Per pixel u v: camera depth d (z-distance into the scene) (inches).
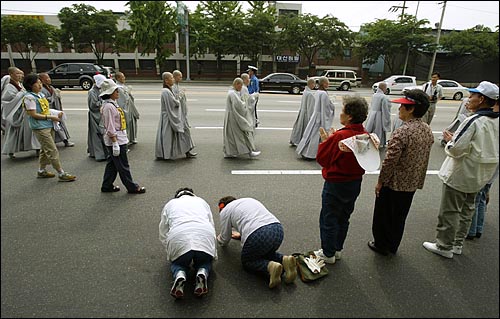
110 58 1184.8
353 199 107.3
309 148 232.2
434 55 999.0
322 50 1148.5
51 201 160.7
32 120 173.5
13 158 230.8
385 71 1246.3
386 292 101.0
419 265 115.2
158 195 170.4
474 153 105.7
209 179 195.8
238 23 1046.4
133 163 222.4
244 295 98.1
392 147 107.2
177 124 220.4
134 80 1073.5
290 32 1046.4
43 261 112.5
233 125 229.0
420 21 1023.0
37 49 1145.4
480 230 134.3
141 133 308.8
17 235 128.9
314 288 102.0
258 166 221.6
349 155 99.6
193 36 1069.1
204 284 95.0
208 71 1251.8
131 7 885.8
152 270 108.9
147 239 127.5
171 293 93.2
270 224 104.8
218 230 136.7
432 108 291.1
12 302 93.5
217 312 91.4
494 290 102.9
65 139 257.6
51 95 244.2
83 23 955.3
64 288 99.5
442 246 119.5
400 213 114.0
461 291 102.3
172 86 220.4
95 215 146.6
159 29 905.5
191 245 95.5
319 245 126.9
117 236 129.3
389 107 264.1
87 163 219.6
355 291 101.0
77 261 112.8
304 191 180.5
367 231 138.3
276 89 751.7
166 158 225.1
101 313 90.1
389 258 119.0
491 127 106.0
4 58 1206.3
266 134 319.3
